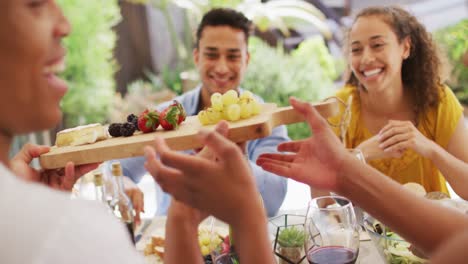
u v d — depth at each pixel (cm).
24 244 45
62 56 61
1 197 47
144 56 675
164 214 231
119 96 588
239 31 247
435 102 238
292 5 563
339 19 689
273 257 71
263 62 433
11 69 55
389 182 95
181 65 646
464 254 41
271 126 139
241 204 69
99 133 145
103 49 556
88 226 48
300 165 101
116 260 47
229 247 136
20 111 57
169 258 90
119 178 145
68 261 45
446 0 686
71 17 528
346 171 97
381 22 228
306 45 518
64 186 120
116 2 613
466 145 236
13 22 53
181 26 689
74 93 538
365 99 248
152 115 151
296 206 247
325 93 441
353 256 117
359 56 233
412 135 201
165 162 69
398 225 91
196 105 258
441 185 234
